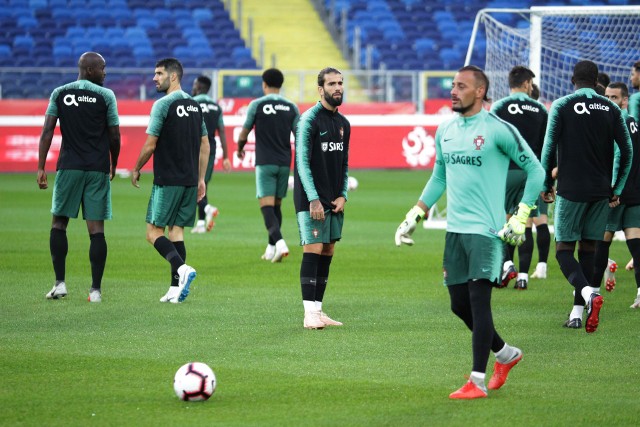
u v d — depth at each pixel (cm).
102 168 2530
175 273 2533
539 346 2041
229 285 2830
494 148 1634
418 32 8838
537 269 3075
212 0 8981
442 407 1551
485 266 1616
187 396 1571
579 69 2264
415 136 6981
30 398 1595
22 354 1920
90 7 8619
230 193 5950
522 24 8988
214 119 3997
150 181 6656
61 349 1967
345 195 2289
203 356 1914
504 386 1695
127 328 2186
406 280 2973
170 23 8562
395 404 1569
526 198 1634
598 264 2523
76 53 7956
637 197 2489
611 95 2647
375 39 8694
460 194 1650
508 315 2409
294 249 3678
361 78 8062
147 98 7350
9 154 6738
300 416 1496
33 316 2319
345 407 1549
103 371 1784
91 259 2530
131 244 3703
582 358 1925
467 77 1634
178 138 2548
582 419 1484
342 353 1950
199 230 4169
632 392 1653
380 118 6919
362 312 2428
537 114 2775
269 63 8494
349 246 3769
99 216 2533
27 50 7875
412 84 7481
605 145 2239
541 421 1471
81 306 2456
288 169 3406
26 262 3209
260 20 9150
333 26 9044
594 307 2077
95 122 2516
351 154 6912
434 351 1973
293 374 1772
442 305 2530
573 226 2248
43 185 2553
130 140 6894
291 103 3391
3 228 4119
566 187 2239
